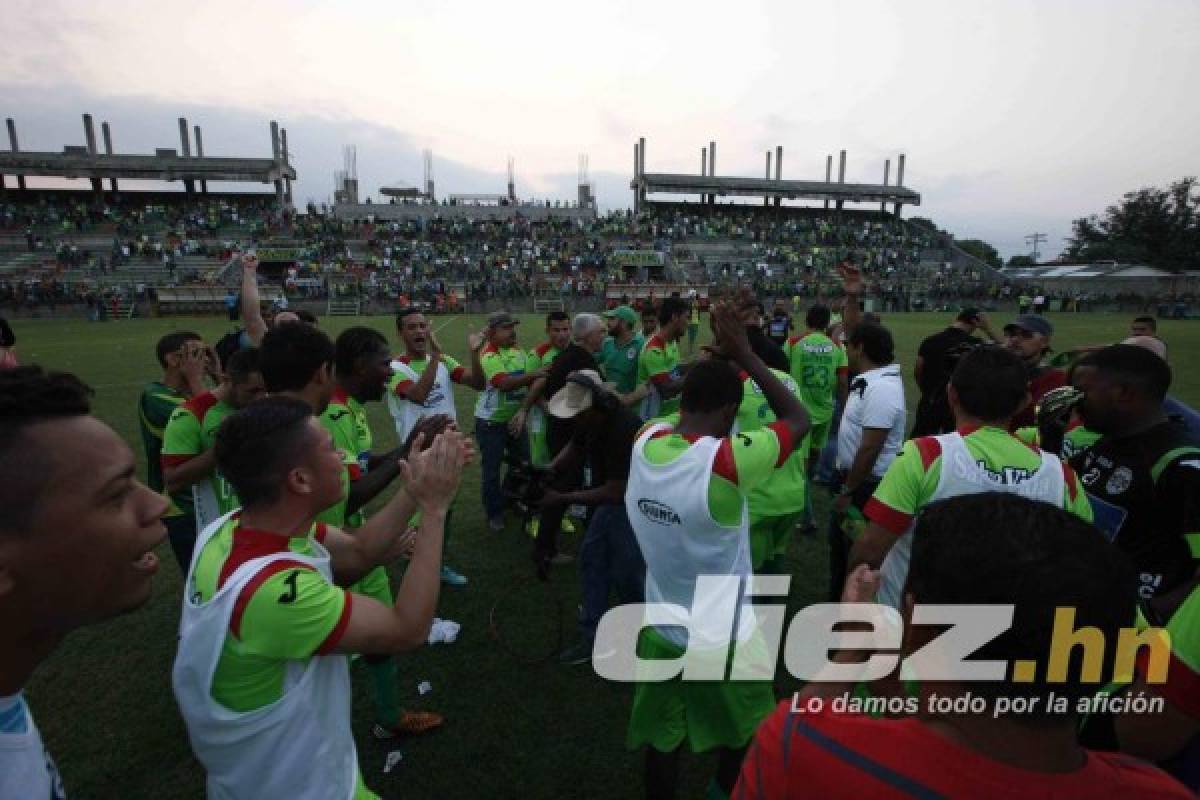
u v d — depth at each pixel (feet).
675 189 188.65
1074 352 13.55
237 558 4.71
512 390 18.29
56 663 12.38
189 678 4.60
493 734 10.36
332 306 117.91
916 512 7.37
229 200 173.47
